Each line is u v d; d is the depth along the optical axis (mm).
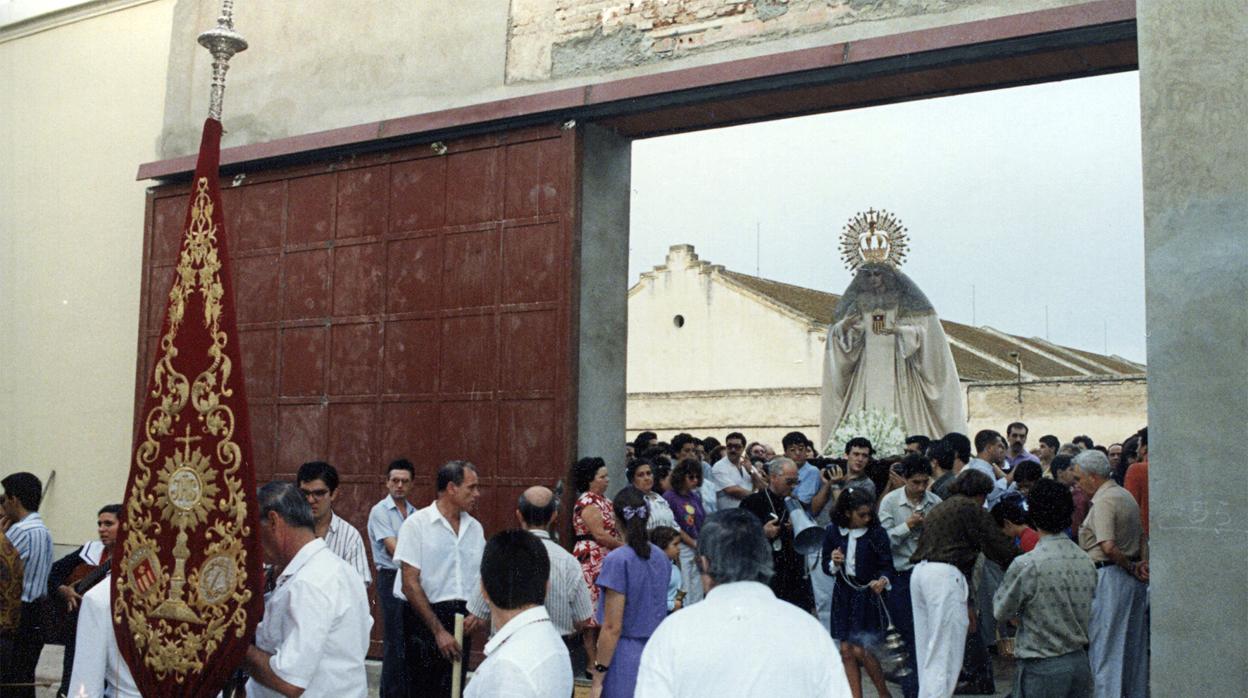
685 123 9484
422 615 6730
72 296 12609
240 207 11273
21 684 7191
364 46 10711
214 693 4848
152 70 12352
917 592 7312
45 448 12570
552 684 3727
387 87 10500
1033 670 6109
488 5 10047
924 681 7211
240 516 4941
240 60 11484
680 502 8828
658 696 3328
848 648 7742
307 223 10805
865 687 9430
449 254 9914
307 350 10641
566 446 9055
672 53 9047
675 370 31703
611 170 9734
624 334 9734
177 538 5082
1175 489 5629
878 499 9164
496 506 9344
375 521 8023
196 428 5164
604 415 9500
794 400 29438
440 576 6859
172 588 5027
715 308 31328
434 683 6938
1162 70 5949
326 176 10742
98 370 12297
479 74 10008
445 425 9727
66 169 12836
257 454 10812
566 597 6352
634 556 5793
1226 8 5824
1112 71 8008
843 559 7852
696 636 3369
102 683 5184
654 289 32375
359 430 10219
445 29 10258
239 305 11141
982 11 7781
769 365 30266
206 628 4895
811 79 8352
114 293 12312
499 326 9539
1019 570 6141
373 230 10375
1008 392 27422
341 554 7426
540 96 9438
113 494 11977
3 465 12766
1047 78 8203
